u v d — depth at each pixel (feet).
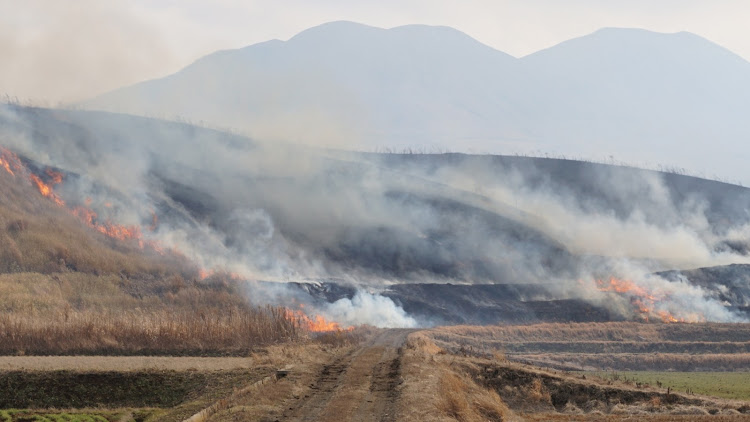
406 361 196.34
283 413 127.34
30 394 190.39
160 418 142.92
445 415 124.06
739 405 204.23
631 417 181.06
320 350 239.71
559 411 207.92
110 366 207.10
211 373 199.11
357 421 119.44
